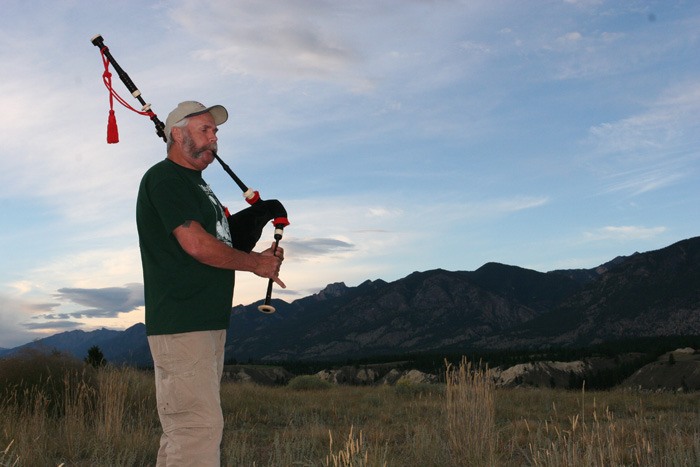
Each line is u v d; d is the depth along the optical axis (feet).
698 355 401.49
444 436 24.48
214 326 11.29
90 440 23.26
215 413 11.10
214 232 11.80
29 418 25.39
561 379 479.82
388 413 39.24
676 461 17.01
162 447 12.31
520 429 29.58
